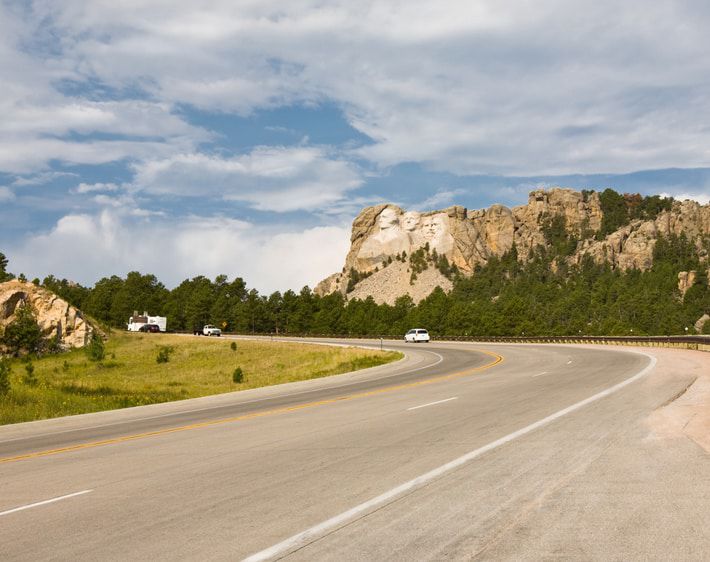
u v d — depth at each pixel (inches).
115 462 441.7
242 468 394.0
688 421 487.2
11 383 1170.6
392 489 319.0
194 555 235.1
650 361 1237.1
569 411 573.9
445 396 788.6
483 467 360.5
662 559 213.2
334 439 490.6
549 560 214.7
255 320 7032.5
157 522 281.4
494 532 246.1
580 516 262.5
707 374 893.8
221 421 656.4
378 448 438.9
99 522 286.0
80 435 612.4
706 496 286.0
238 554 233.8
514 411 597.6
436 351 2317.9
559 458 375.9
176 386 1653.5
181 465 415.2
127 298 7416.3
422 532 249.3
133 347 3410.4
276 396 949.8
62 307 3383.4
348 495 312.0
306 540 245.6
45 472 418.3
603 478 324.2
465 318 6934.1
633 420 505.7
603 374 982.4
